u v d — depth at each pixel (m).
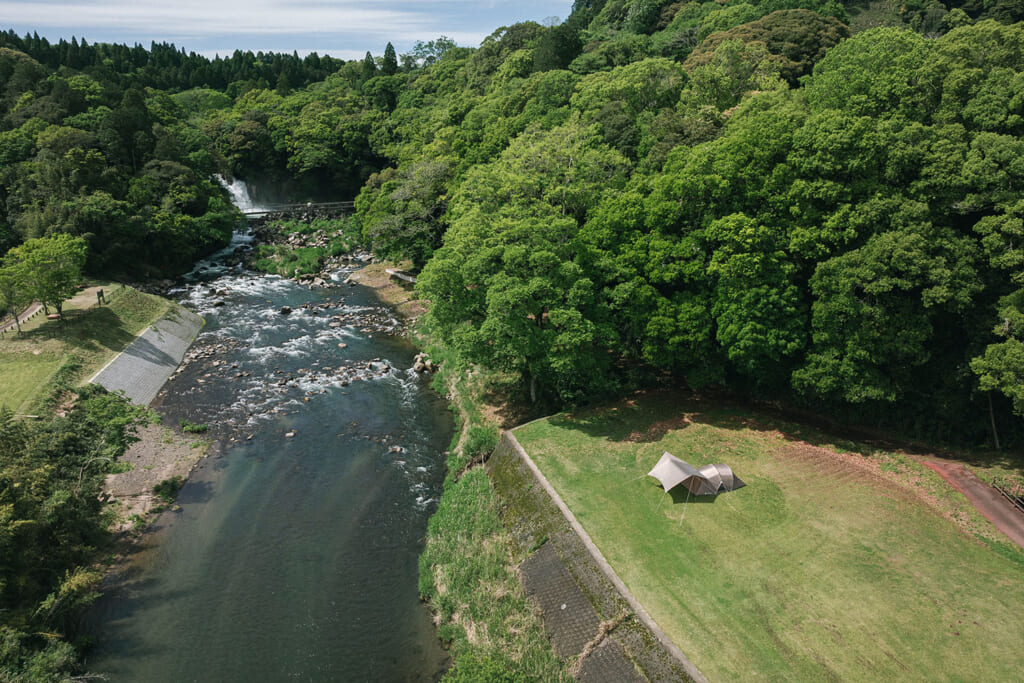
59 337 49.62
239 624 28.00
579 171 46.16
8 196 70.62
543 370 41.34
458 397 48.38
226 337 61.09
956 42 36.06
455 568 30.16
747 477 33.28
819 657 22.36
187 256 81.38
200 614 28.52
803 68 76.56
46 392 41.75
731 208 37.88
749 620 24.11
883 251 31.55
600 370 40.38
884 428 38.19
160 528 34.16
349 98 143.62
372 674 25.52
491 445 39.75
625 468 34.53
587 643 24.64
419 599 29.66
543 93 73.19
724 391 44.34
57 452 31.52
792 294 35.34
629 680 22.69
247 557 32.22
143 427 43.41
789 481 32.78
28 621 24.89
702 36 93.62
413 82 145.25
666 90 61.72
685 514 30.42
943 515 29.45
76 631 27.08
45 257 50.41
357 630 27.80
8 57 99.75
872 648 22.62
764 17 83.94
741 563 27.08
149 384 49.72
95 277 67.56
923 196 32.28
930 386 35.41
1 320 53.66
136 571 31.02
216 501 36.62
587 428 39.19
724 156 37.94
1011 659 21.83
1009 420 34.09
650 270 39.25
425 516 35.66
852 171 33.91
